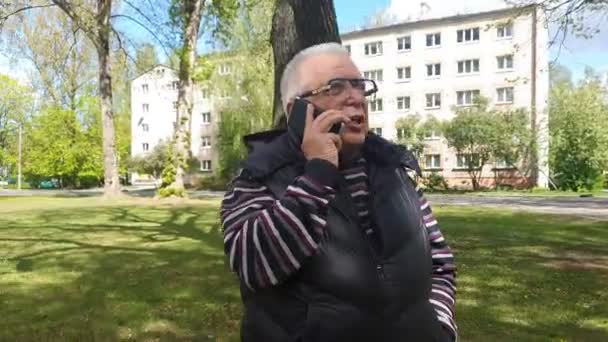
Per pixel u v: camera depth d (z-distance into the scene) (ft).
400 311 4.81
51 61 98.48
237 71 123.85
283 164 5.03
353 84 5.22
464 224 42.52
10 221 48.14
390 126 163.73
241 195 5.04
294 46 18.40
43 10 94.48
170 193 78.64
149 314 16.63
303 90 5.23
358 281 4.66
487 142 125.18
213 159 178.19
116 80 85.40
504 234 36.17
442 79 155.63
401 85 161.79
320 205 4.56
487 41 147.84
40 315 16.55
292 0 18.38
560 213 53.67
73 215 54.08
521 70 142.10
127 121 196.44
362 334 4.63
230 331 14.97
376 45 165.68
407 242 5.04
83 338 14.29
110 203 72.84
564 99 122.83
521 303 17.83
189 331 14.97
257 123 132.36
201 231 39.65
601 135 117.19
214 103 140.67
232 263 4.79
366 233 4.94
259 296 4.90
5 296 19.13
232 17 56.49
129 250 30.42
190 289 20.15
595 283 20.88
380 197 5.13
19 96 176.96
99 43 79.92
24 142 181.27
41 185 190.08
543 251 29.14
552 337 14.25
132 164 191.11
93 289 20.20
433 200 84.07
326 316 4.62
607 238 34.27
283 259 4.50
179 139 78.23
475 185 130.31
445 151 144.25
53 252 29.78
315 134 4.76
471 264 25.09
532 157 125.70
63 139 157.48
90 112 156.25
